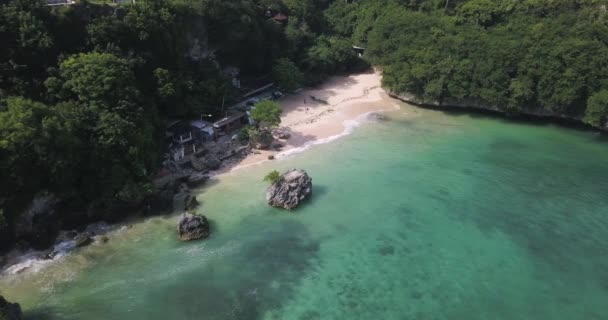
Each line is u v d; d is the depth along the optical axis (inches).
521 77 3873.0
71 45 2962.6
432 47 4254.4
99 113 2613.2
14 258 2215.8
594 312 2012.8
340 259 2306.8
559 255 2347.4
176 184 2824.8
